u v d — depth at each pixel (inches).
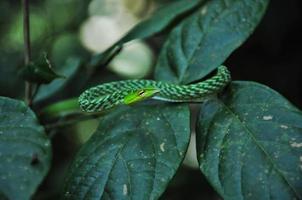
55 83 32.4
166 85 27.1
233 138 24.6
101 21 61.4
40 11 57.4
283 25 46.6
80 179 24.6
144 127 25.5
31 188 21.7
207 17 29.3
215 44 28.6
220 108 25.8
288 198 22.9
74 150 56.9
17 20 57.4
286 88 47.6
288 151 23.8
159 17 30.9
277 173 23.4
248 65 48.5
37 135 23.2
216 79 26.2
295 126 24.5
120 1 63.2
